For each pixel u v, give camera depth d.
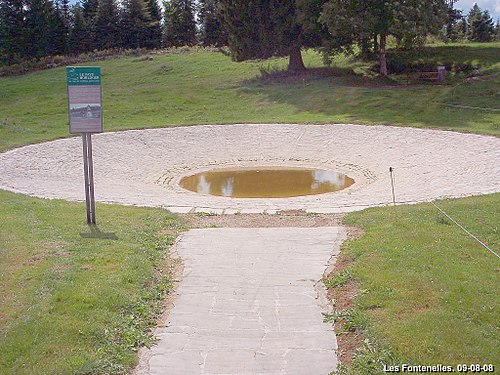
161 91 33.03
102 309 5.91
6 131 23.44
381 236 8.54
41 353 4.98
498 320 5.38
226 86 33.50
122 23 55.66
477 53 33.41
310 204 13.18
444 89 27.61
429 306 5.74
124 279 6.83
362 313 5.75
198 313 6.14
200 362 5.04
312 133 23.42
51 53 52.09
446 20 30.75
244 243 8.91
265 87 32.34
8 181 15.59
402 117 24.28
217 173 19.84
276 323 5.86
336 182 18.05
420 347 4.93
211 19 54.59
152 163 20.72
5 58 49.81
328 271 7.46
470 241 7.88
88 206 9.73
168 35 59.56
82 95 9.29
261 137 23.62
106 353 5.09
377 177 18.17
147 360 5.08
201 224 10.52
